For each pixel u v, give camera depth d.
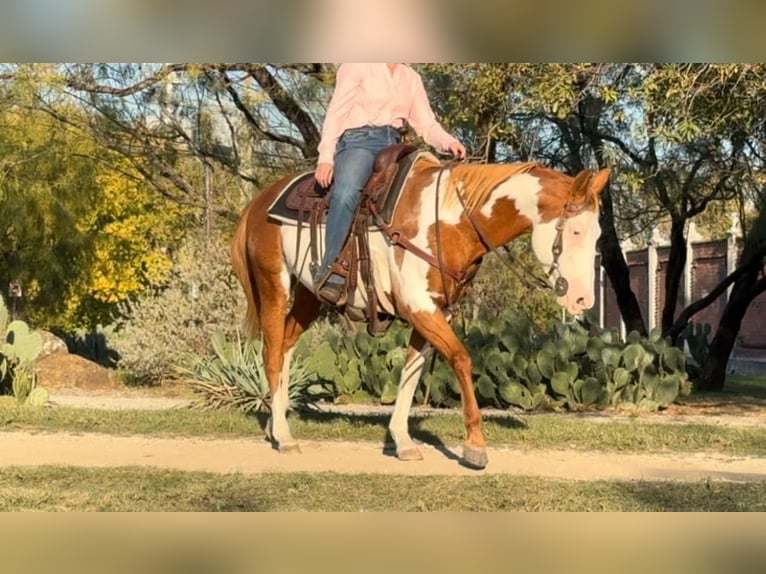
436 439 7.67
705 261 24.34
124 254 20.67
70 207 17.94
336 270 6.27
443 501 5.18
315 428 8.16
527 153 12.91
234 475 5.92
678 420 9.97
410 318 6.09
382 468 6.29
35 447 7.29
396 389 11.37
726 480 5.92
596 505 5.07
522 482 5.69
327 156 6.31
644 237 21.17
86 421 8.67
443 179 6.09
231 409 9.79
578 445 7.41
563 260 5.62
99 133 15.27
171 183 17.50
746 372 21.89
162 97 14.80
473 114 11.09
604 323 30.56
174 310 14.21
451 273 6.02
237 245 7.39
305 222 6.62
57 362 15.11
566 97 9.51
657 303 26.62
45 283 19.45
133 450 7.15
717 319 23.56
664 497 5.27
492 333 12.00
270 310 7.07
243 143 15.86
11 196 16.78
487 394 10.96
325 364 11.66
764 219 13.91
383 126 6.39
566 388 10.80
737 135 10.98
